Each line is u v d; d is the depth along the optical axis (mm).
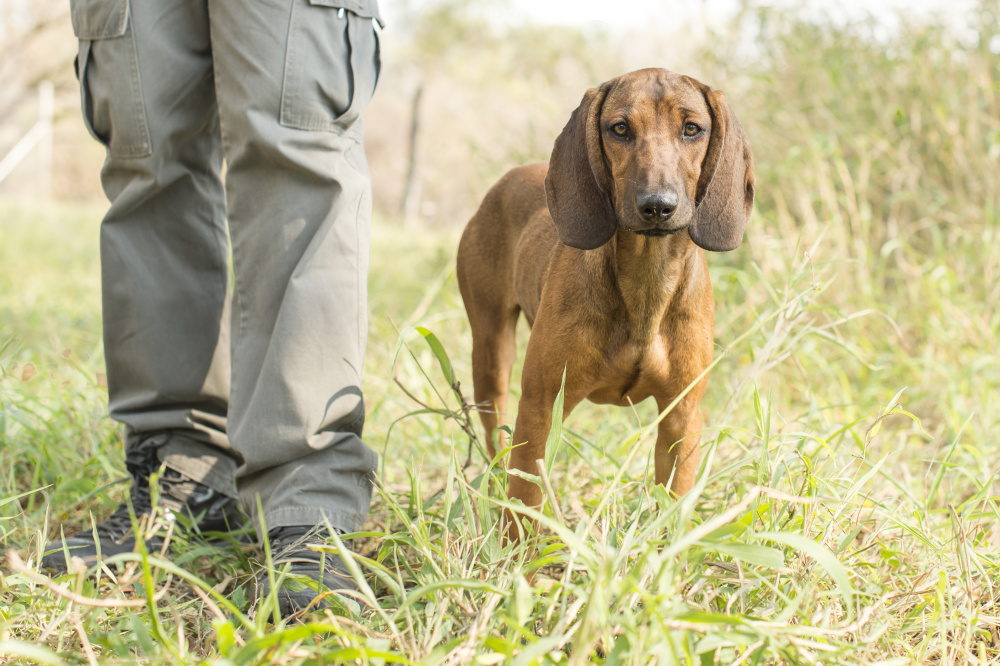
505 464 2373
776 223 4645
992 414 3396
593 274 2240
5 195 19469
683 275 2238
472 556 1908
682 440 2318
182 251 2436
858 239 4324
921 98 4832
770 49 5250
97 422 3035
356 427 2238
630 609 1560
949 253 4543
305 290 2131
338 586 1995
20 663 1640
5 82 18703
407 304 5508
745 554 1547
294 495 2115
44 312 5285
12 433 3016
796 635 1621
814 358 3727
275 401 2117
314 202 2174
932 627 1800
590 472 2799
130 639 1771
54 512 2584
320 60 2131
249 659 1423
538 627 1737
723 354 2281
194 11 2275
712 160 2229
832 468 2293
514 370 4020
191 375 2445
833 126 4695
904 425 3604
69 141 21703
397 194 20406
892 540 2209
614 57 6246
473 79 21328
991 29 4809
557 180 2338
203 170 2447
